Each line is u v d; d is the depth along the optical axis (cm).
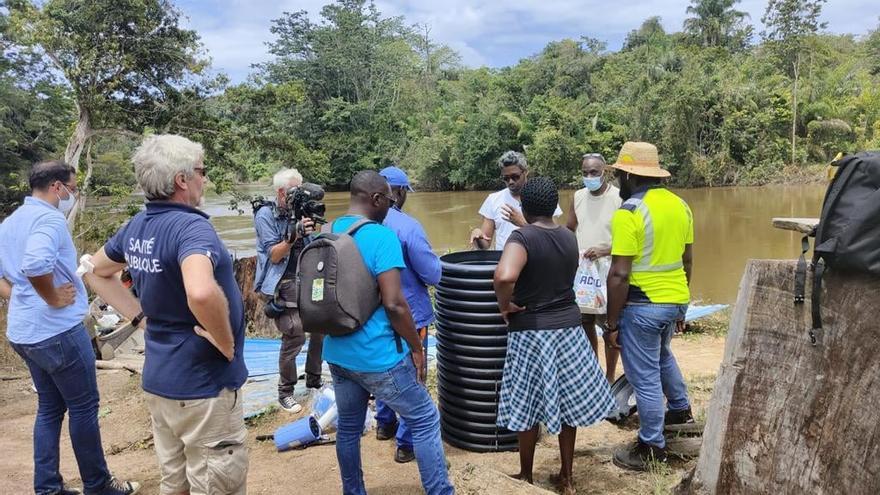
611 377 483
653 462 346
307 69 5131
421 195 4288
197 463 244
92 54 1322
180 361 238
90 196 1680
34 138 2638
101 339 636
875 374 221
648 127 3922
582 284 457
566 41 4984
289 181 437
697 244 1998
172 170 238
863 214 210
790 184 3691
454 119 4853
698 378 523
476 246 497
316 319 274
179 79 1487
